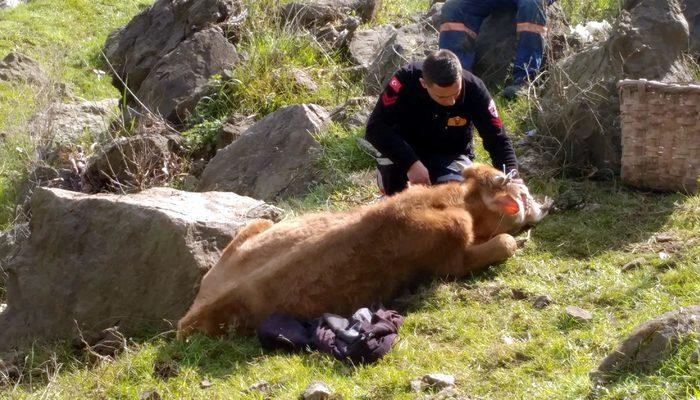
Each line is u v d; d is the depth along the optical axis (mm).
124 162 9859
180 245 6078
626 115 6629
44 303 6477
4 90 14352
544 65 8977
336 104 10211
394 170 6371
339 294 5383
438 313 5363
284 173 8492
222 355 5336
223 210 6672
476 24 9289
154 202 6566
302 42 11484
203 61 11297
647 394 3924
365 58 11500
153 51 12680
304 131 8680
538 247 6062
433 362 4852
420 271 5578
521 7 8867
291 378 4867
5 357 6277
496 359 4777
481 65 9422
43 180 10867
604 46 7746
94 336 6254
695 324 4102
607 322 4949
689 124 6395
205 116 10609
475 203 5789
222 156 9062
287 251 5566
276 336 5191
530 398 4277
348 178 7949
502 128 6133
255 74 10797
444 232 5492
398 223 5430
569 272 5656
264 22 11992
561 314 5094
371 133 6086
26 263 6648
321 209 7504
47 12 18500
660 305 5023
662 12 7609
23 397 5414
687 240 5820
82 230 6488
